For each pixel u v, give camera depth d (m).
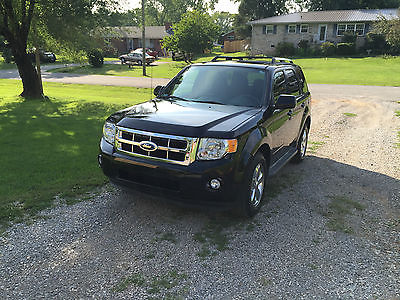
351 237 3.75
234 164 3.49
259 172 4.08
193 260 3.25
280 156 5.08
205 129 3.53
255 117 4.00
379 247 3.57
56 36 15.07
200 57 43.03
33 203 4.34
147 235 3.67
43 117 10.40
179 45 33.03
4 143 7.25
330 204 4.57
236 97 4.52
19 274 3.00
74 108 12.29
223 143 3.46
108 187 4.92
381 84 20.14
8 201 4.39
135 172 3.70
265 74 4.73
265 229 3.86
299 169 5.98
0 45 17.16
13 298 2.70
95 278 2.96
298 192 4.96
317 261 3.29
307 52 40.28
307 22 39.59
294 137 5.65
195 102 4.51
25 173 5.42
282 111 4.73
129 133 3.78
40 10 14.66
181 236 3.66
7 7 13.91
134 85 21.53
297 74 5.97
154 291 2.81
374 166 6.20
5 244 3.45
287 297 2.79
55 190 4.76
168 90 5.03
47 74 29.55
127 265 3.15
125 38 57.19
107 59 48.34
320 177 5.59
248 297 2.77
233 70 4.89
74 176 5.32
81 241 3.54
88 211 4.19
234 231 3.80
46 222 3.91
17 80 25.03
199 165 3.44
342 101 14.32
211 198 3.50
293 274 3.08
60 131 8.48
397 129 9.27
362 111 12.07
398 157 6.74
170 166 3.52
